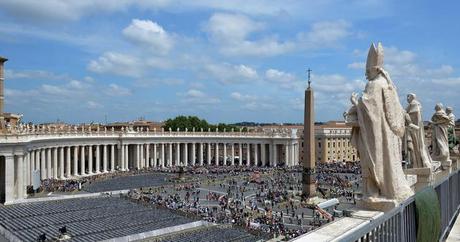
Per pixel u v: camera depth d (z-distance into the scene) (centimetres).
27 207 7406
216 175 13100
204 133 16662
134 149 15238
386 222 922
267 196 9231
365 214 1011
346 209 1115
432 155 2064
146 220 6700
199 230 6250
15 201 8050
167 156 16412
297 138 16912
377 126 1101
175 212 7394
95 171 13900
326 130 19188
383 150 1114
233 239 5631
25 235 5441
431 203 1235
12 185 8169
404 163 1912
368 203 1084
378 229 880
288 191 10138
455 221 1747
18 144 8388
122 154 14412
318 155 19250
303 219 7144
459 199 2017
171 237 5753
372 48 1166
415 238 1128
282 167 15162
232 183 11538
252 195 9694
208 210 7625
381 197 1109
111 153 14338
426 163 1734
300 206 8319
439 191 1430
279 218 6962
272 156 16775
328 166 15175
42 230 5738
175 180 11944
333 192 9512
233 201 8600
